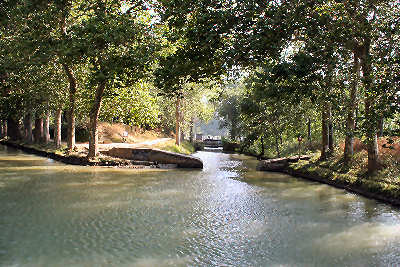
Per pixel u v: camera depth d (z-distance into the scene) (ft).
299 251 29.07
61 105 108.27
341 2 38.93
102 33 54.39
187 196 52.29
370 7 41.37
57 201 47.01
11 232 33.42
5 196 49.65
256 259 27.45
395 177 51.98
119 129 177.88
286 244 30.81
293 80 37.76
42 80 101.50
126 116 101.40
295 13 38.19
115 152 101.50
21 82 108.47
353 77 43.14
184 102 158.71
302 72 36.01
